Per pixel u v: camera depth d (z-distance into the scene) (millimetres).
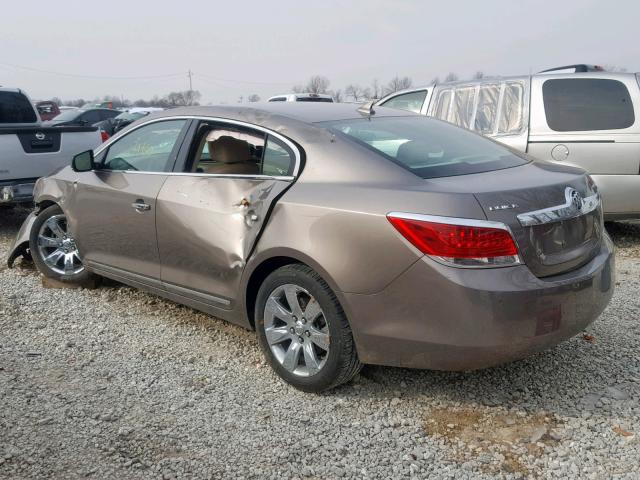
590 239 3525
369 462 3020
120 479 2863
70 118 22656
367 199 3301
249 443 3168
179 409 3488
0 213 9359
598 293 3428
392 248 3164
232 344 4355
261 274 3852
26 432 3213
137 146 4777
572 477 2879
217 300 4074
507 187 3230
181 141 4410
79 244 5184
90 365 4027
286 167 3773
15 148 7250
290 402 3570
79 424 3307
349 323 3369
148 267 4555
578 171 3754
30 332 4531
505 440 3188
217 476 2900
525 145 7047
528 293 3061
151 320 4785
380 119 4188
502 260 3051
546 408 3475
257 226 3727
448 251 3035
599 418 3357
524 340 3107
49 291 5402
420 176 3383
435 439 3209
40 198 5570
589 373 3846
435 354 3152
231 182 3986
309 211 3471
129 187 4609
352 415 3436
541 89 7059
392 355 3279
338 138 3703
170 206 4246
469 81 7727
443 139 4043
